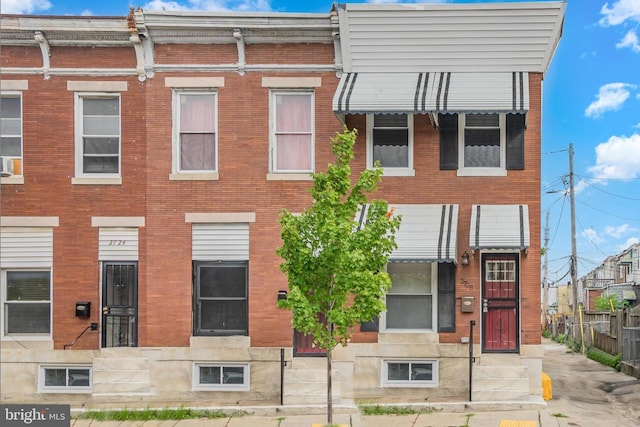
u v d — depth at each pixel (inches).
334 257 412.5
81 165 572.1
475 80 539.5
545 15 527.2
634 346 740.7
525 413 504.4
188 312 557.6
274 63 561.3
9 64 569.3
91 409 528.1
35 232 569.0
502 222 531.5
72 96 569.9
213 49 564.4
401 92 531.8
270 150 561.3
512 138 546.9
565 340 1301.7
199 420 506.6
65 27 555.8
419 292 557.9
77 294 565.3
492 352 547.5
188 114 570.9
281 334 552.1
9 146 575.8
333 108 523.8
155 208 561.0
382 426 474.0
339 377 544.1
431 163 551.5
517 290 548.1
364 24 540.4
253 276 556.1
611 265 2432.3
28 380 563.8
